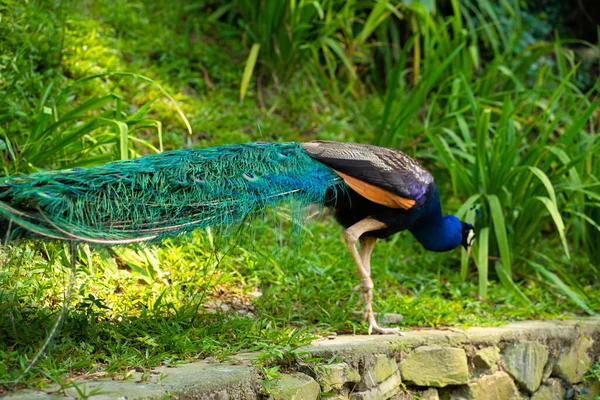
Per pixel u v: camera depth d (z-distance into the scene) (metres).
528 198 9.82
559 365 7.98
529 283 9.82
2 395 4.26
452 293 8.85
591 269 10.49
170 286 7.03
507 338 7.42
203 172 5.74
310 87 12.57
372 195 6.73
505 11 14.77
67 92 8.27
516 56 13.06
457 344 6.98
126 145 6.68
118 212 5.13
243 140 10.27
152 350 5.41
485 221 9.84
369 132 11.91
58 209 4.81
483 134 9.80
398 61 10.70
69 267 6.55
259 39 12.21
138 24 11.77
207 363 5.37
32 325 5.36
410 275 9.34
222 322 6.23
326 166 6.62
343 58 12.02
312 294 7.73
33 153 7.39
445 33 11.97
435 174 11.11
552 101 10.33
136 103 10.02
